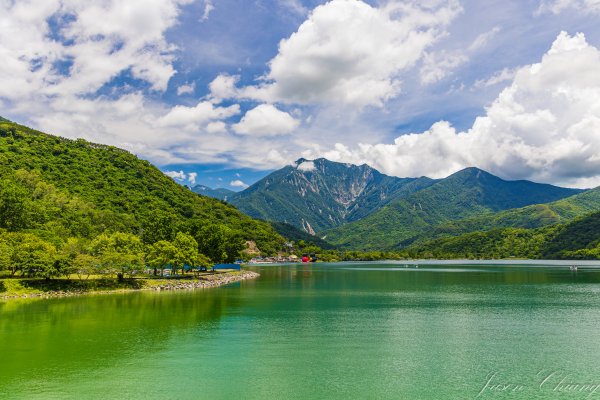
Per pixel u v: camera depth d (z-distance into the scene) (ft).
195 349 171.12
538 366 150.92
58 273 329.31
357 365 151.74
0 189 423.64
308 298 333.01
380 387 130.21
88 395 122.01
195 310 263.70
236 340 186.80
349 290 401.29
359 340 188.34
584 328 214.28
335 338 191.62
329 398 121.70
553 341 187.11
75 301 293.43
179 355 162.30
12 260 318.45
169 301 301.22
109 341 182.80
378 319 238.68
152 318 235.20
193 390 126.72
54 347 172.14
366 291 392.88
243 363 152.76
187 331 203.72
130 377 137.08
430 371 145.38
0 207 401.49
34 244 335.88
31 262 319.47
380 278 570.87
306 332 203.31
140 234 586.04
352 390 127.75
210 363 152.76
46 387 127.95
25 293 309.63
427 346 178.09
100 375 139.13
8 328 206.28
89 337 189.47
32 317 232.53
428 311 267.39
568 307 284.61
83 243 393.29
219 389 127.75
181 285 406.00
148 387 128.47
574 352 168.96
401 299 329.93
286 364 151.84
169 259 430.61
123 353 164.25
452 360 158.10
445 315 252.21
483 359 159.33
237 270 650.43
